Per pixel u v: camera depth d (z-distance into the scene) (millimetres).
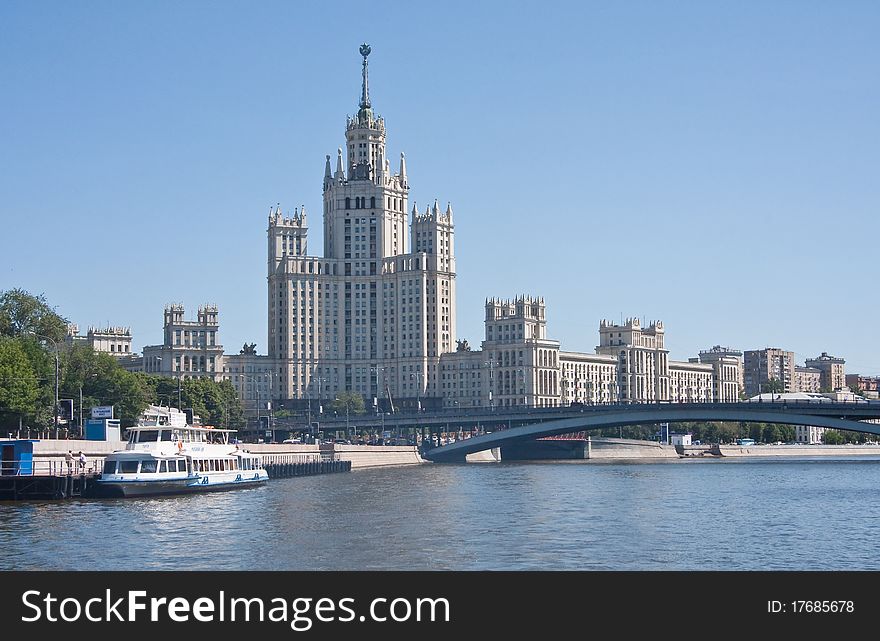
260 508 140125
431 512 137125
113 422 179875
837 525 124875
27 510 132625
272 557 98812
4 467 146875
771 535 115438
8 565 93938
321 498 158125
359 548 104188
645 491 178000
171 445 157000
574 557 99812
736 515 135375
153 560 96812
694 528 121125
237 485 174875
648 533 116375
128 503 143250
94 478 149625
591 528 120250
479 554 101000
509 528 119938
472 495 167000
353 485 192750
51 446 156375
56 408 179750
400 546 105625
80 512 131000
